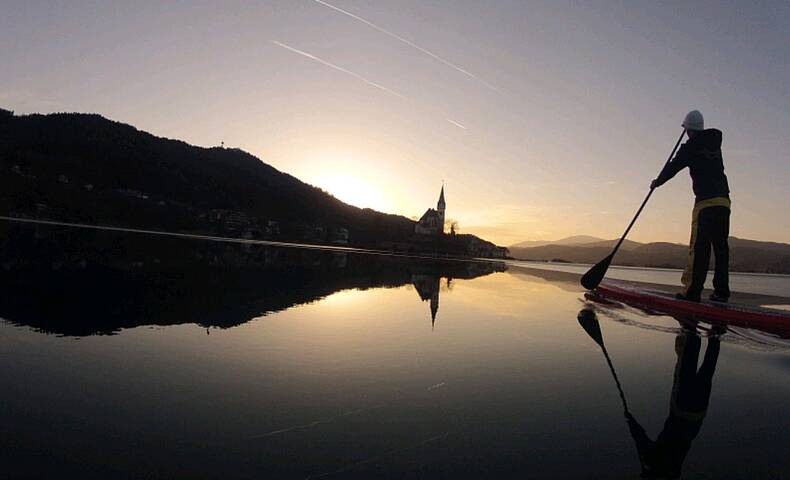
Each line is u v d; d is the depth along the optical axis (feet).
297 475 7.80
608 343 20.45
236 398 11.28
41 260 40.91
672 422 11.21
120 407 10.31
